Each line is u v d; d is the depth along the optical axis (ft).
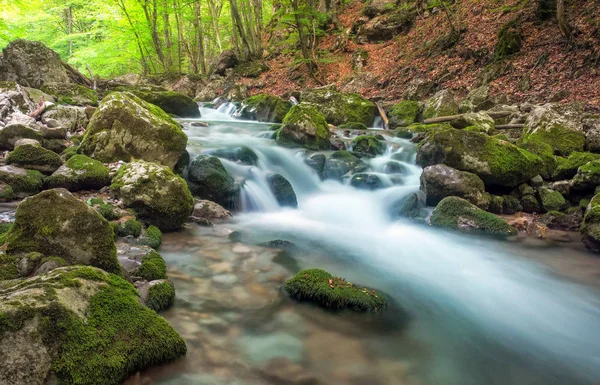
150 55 95.04
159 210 17.40
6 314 6.99
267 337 10.47
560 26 44.16
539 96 41.86
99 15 76.84
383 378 9.26
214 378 8.66
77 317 7.82
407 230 22.18
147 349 8.47
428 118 45.73
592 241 18.93
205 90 72.18
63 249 10.57
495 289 14.92
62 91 42.63
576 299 14.24
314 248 18.28
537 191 24.53
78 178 19.31
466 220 21.76
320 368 9.40
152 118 23.39
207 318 11.12
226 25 99.76
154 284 11.47
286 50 77.15
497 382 9.51
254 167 26.63
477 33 55.77
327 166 30.04
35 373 6.82
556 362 10.46
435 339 11.20
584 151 28.84
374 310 12.29
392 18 70.18
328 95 50.39
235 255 16.08
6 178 18.16
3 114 29.07
